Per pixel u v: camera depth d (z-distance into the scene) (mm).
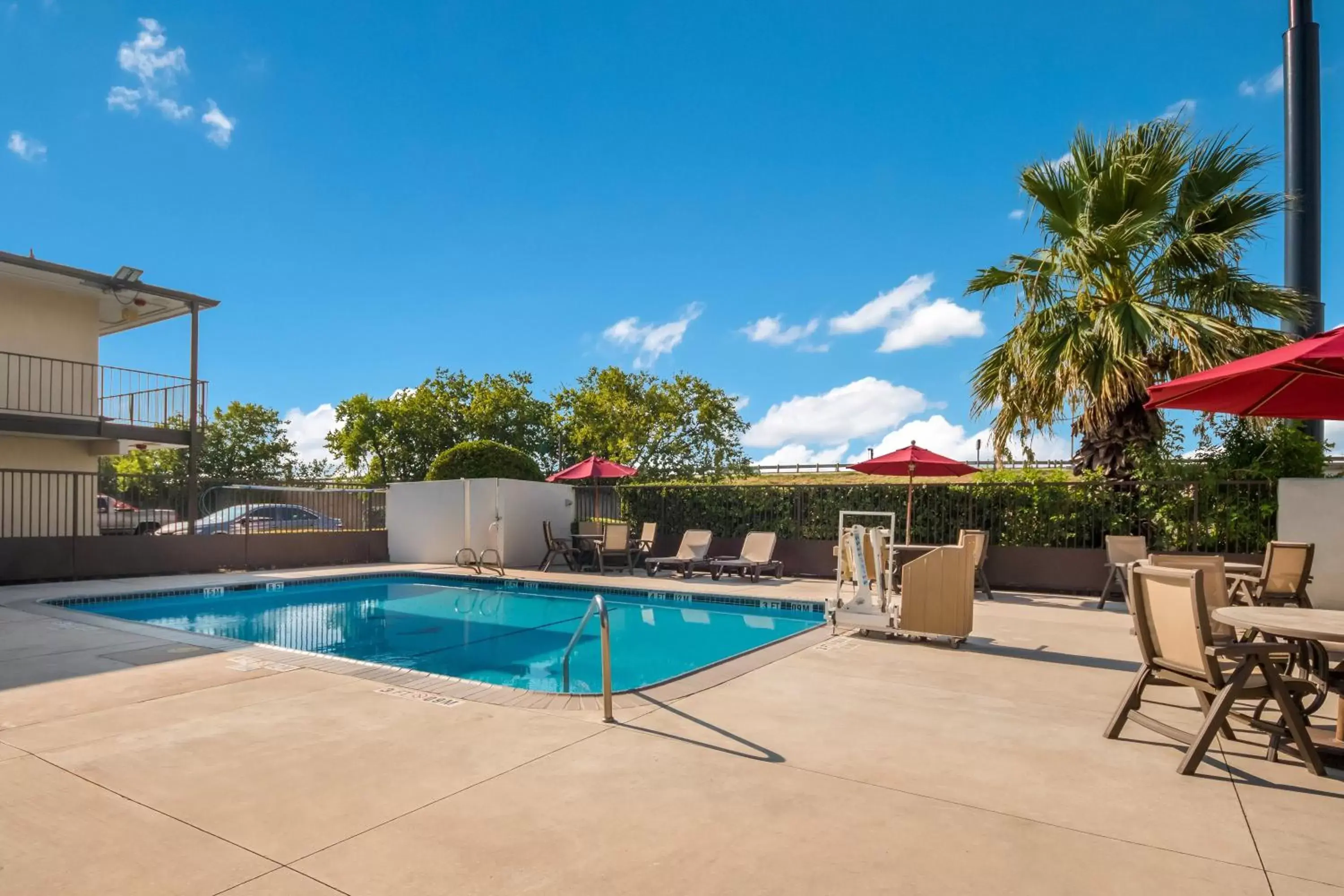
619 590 11938
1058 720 4586
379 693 5066
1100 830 3025
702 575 13883
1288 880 2619
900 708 4824
